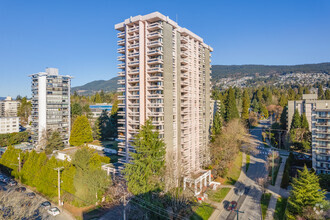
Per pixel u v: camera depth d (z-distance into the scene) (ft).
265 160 257.75
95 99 619.67
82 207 159.43
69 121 339.16
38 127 313.32
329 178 184.34
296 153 279.08
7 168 229.45
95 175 159.22
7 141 322.96
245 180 211.20
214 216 152.66
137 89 184.96
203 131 243.19
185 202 156.15
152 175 150.30
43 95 312.29
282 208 161.17
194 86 226.58
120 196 148.36
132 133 189.47
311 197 136.77
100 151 288.51
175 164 183.52
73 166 170.50
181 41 212.43
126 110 190.39
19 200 93.71
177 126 199.93
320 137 207.92
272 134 337.52
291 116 335.47
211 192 186.09
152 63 180.14
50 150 279.28
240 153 279.90
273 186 197.77
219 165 226.17
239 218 149.79
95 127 359.25
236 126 280.92
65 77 334.03
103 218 144.77
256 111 535.19
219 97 473.67
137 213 139.64
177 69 201.05
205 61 250.57
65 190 166.61
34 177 191.93
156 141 156.15
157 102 182.19
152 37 182.09
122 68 204.03
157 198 144.97
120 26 196.24
